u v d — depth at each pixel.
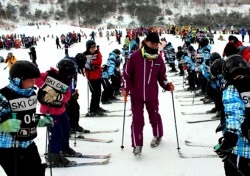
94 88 7.07
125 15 95.88
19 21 92.56
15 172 2.79
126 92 4.73
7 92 2.75
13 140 2.82
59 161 4.34
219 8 105.00
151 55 4.48
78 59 5.38
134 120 4.64
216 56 6.23
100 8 97.69
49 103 4.18
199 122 6.38
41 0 105.75
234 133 2.32
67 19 97.25
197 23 80.56
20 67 2.73
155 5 102.62
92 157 4.66
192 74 10.35
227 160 2.47
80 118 7.10
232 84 2.45
